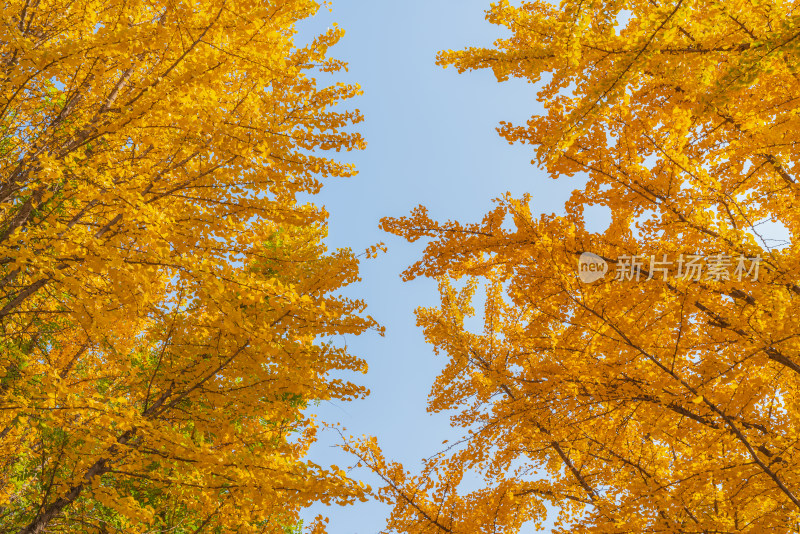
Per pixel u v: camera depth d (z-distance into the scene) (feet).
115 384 15.47
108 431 10.77
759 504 11.85
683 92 10.93
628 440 13.65
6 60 10.64
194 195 11.48
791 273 9.27
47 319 12.71
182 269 9.61
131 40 8.94
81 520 12.06
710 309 10.61
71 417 10.73
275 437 13.71
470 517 13.08
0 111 11.49
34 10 11.57
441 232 11.85
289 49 12.55
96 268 8.80
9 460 14.75
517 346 13.83
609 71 8.11
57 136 11.14
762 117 11.17
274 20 10.77
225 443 12.84
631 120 10.87
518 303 12.28
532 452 15.64
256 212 11.40
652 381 10.94
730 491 11.50
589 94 7.72
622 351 11.17
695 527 10.66
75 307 9.87
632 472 13.25
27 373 11.14
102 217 10.92
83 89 11.36
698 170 10.49
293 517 12.93
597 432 13.14
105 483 14.21
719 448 11.74
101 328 10.41
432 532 13.01
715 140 11.97
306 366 10.46
